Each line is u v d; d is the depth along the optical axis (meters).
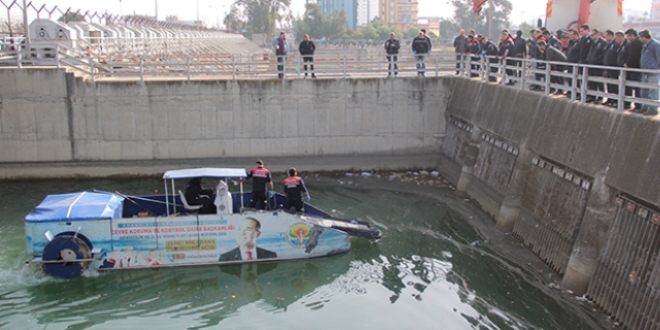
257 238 13.82
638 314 10.53
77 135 23.05
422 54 24.19
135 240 13.40
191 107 23.39
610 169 11.89
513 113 17.42
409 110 24.20
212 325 11.19
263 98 23.61
